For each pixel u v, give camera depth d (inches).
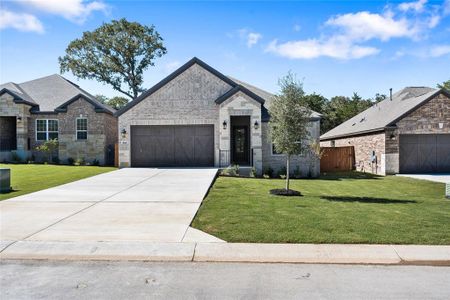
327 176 865.5
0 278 209.2
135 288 194.2
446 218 351.6
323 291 190.7
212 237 281.1
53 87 1178.0
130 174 692.7
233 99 824.9
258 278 209.5
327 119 1883.6
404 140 903.7
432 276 214.1
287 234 286.5
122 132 850.1
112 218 340.2
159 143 853.8
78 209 379.6
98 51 1587.1
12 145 1119.0
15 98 1026.1
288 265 232.5
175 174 690.8
